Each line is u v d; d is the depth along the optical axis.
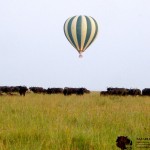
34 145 37.47
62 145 36.66
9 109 72.75
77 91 182.25
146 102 104.31
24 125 49.28
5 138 41.09
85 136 41.09
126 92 177.25
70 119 58.25
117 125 50.59
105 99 114.75
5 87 189.88
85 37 157.00
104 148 36.25
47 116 60.00
